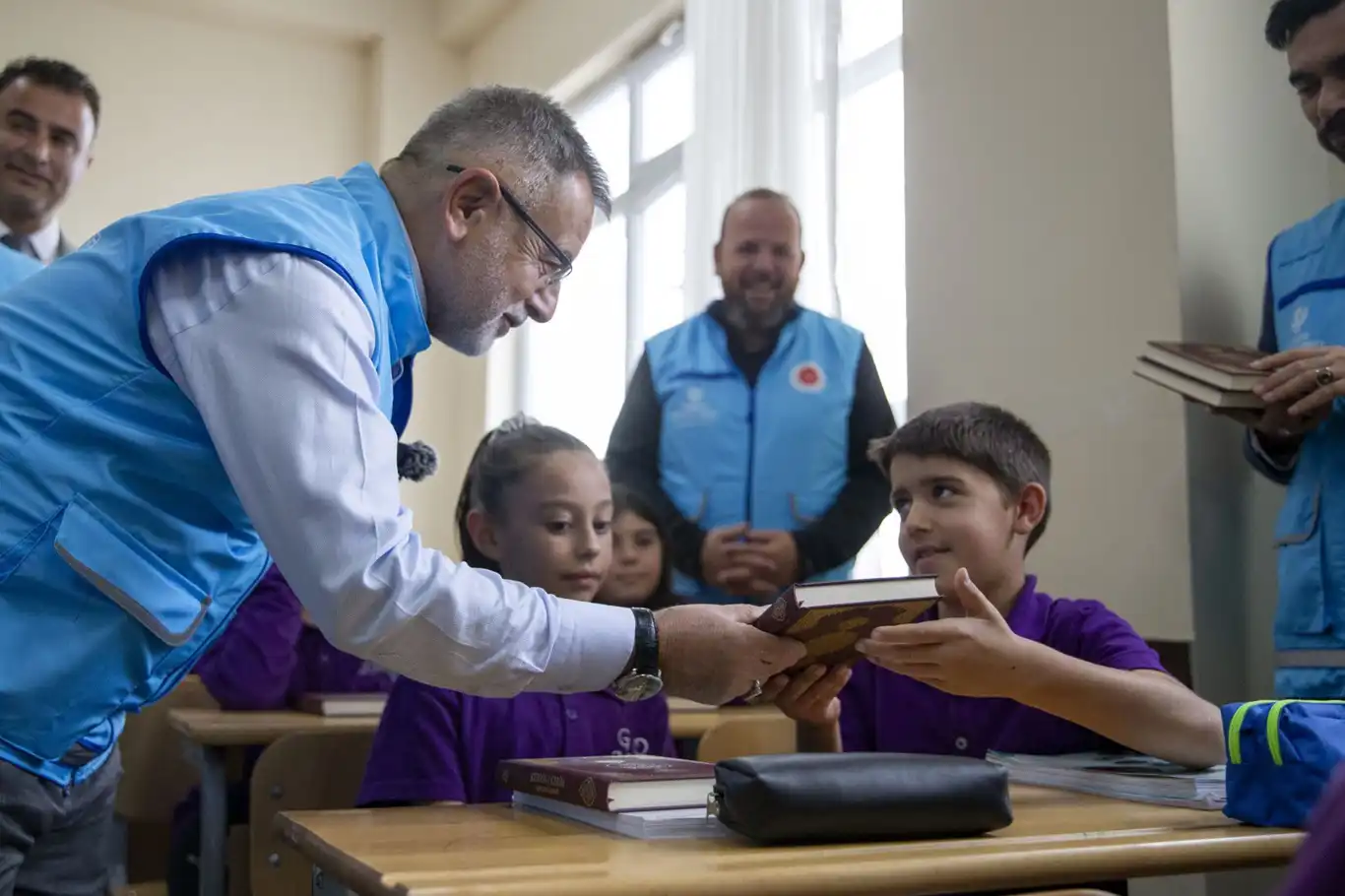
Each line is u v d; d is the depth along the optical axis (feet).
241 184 17.17
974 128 8.30
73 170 9.39
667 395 8.39
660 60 13.56
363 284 3.31
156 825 7.96
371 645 3.02
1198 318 6.81
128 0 16.62
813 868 2.60
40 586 3.10
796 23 10.13
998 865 2.77
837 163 9.61
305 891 5.47
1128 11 7.18
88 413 3.15
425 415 17.57
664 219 13.33
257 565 3.59
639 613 3.42
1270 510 6.88
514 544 5.68
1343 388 5.10
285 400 2.97
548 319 4.15
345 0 17.47
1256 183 7.13
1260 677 6.68
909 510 5.11
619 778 3.27
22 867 3.48
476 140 3.77
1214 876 6.25
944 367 8.43
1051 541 7.45
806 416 8.05
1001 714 4.98
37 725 3.13
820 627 3.46
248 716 7.08
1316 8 5.79
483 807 3.74
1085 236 7.38
